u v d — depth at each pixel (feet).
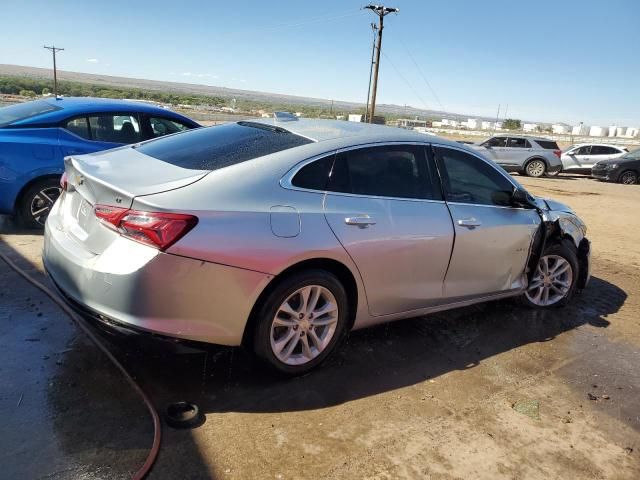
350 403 10.33
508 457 9.22
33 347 11.28
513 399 11.12
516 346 13.70
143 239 8.87
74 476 7.73
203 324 9.32
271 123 12.84
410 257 11.79
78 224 10.48
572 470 9.06
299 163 10.61
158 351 9.27
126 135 21.68
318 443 9.05
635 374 12.78
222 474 8.10
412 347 13.04
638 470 9.23
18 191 19.11
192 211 9.04
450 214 12.60
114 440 8.57
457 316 15.26
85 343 11.60
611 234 30.09
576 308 16.94
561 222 15.66
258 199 9.84
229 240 9.22
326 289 10.66
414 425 9.84
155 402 9.73
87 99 22.54
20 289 14.17
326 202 10.64
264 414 9.69
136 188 9.29
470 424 10.05
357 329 12.26
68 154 19.88
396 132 12.67
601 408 11.10
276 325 10.22
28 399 9.45
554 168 68.95
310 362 10.91
